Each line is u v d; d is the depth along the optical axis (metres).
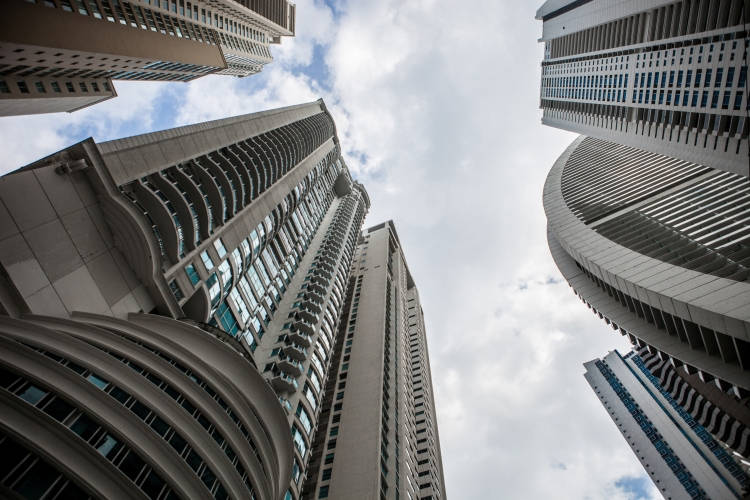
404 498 51.53
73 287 27.02
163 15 88.56
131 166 34.62
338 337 84.12
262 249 55.91
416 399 84.81
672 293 44.06
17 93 66.00
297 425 44.44
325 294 71.94
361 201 148.25
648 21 61.06
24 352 19.38
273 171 63.91
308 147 93.50
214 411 25.20
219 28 114.62
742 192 58.44
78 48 62.50
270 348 53.22
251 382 30.41
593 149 118.56
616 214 71.56
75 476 16.94
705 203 60.81
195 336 29.75
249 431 27.08
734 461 124.62
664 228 59.69
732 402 55.00
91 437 18.66
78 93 77.06
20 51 57.66
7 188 25.53
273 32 162.50
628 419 176.25
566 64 89.56
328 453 54.47
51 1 59.19
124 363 22.78
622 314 59.78
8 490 15.27
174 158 40.28
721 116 46.22
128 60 75.44
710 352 43.44
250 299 52.72
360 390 64.88
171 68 96.06
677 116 54.66
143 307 31.50
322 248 90.88
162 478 20.00
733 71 44.06
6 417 16.69
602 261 58.22
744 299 37.81
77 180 29.67
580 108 84.81
